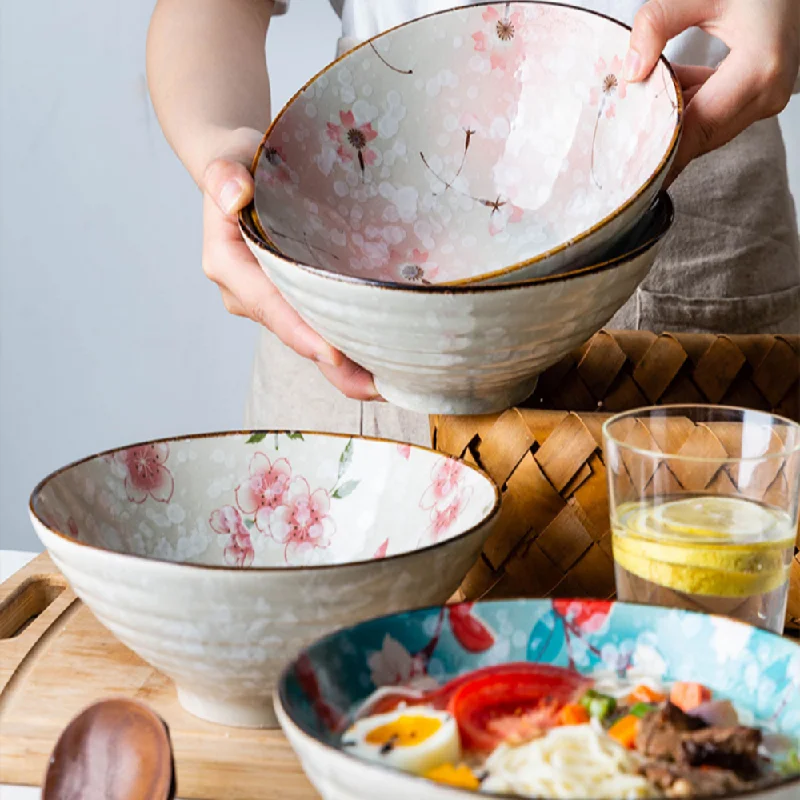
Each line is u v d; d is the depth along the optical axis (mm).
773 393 1211
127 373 2545
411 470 1135
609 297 1028
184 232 2412
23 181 2412
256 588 958
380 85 1150
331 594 968
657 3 1100
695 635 948
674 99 1056
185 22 1331
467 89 1156
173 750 991
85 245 2449
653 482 1000
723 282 1465
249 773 1001
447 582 1011
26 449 2629
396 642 939
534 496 1095
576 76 1132
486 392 1087
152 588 967
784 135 1985
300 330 1151
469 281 1000
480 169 1161
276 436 1168
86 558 978
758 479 991
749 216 1466
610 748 881
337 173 1142
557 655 955
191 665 995
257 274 1171
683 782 853
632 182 1077
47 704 1048
